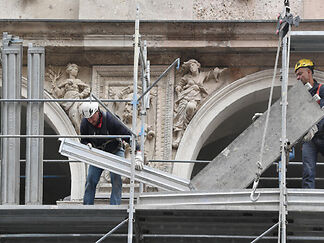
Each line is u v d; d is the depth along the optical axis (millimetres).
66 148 17500
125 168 17406
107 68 21469
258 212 16594
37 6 21984
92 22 21219
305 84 17484
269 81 21406
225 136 23266
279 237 16219
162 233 17344
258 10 21625
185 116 21094
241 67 21500
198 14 21594
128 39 21297
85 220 17109
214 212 16688
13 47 18203
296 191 16484
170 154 20953
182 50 21391
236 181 17172
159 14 21469
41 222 17203
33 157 17875
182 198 16703
